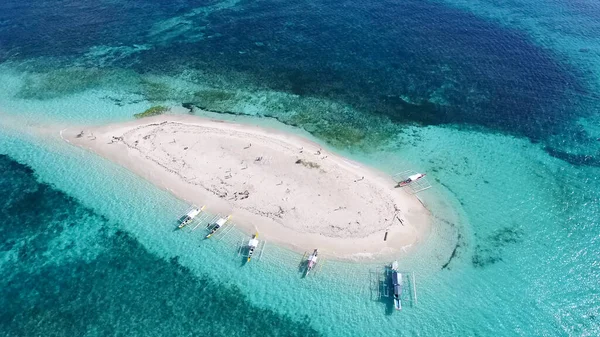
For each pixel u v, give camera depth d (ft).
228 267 167.53
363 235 177.47
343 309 155.43
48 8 365.81
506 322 151.84
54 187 199.82
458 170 213.05
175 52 306.76
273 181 198.39
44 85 269.23
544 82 274.98
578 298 157.89
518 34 331.36
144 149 216.54
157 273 165.48
